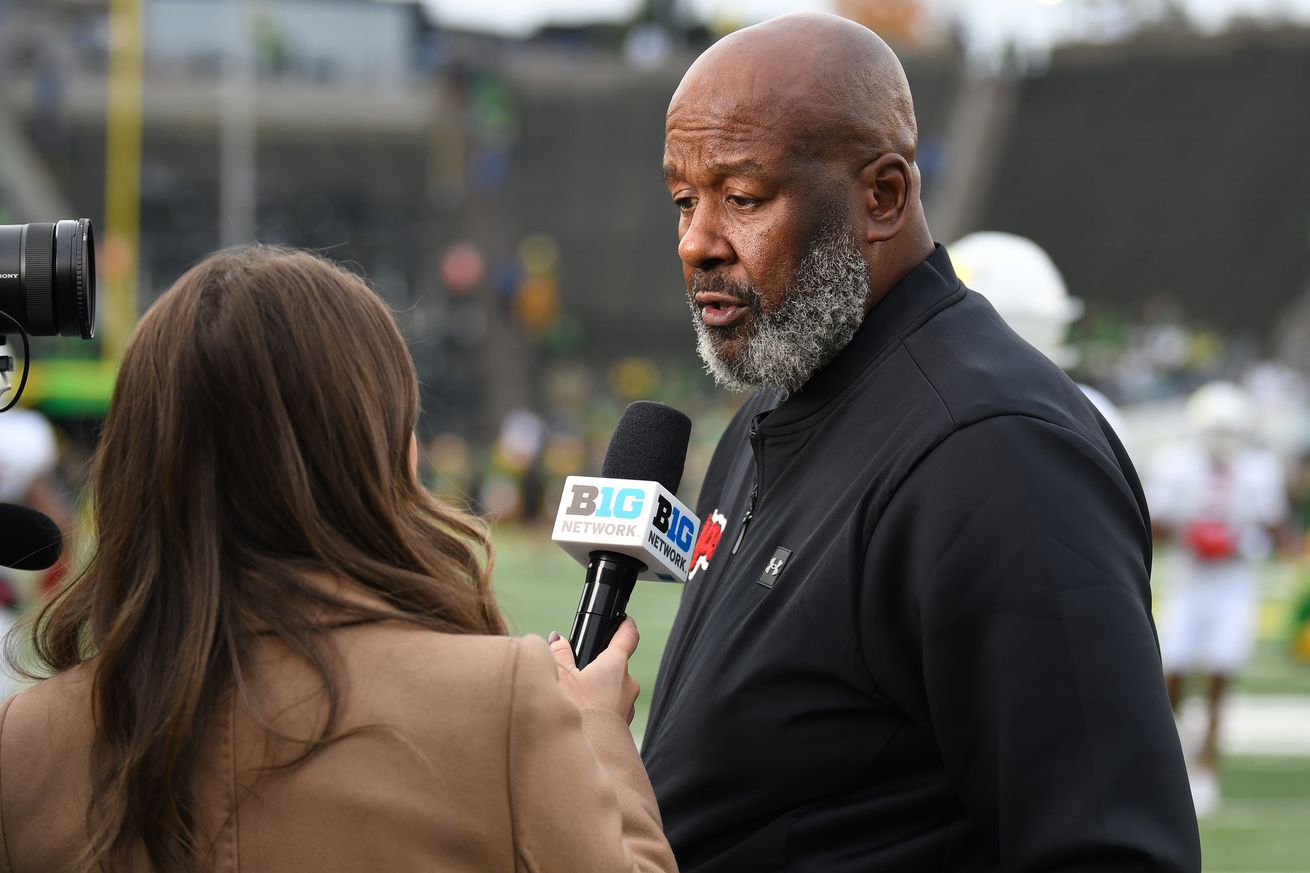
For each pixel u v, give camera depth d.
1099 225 36.53
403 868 1.62
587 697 1.91
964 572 1.87
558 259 38.84
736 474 2.53
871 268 2.14
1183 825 1.78
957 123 39.53
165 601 1.69
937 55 40.66
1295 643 13.34
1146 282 35.47
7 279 2.18
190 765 1.63
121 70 34.91
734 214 2.11
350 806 1.62
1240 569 8.43
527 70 42.44
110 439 1.76
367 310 1.79
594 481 2.18
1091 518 1.88
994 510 1.87
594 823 1.65
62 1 40.50
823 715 2.00
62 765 1.73
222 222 36.69
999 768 1.83
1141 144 37.91
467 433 33.56
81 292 2.19
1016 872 1.81
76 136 38.03
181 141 38.53
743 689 2.04
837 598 1.99
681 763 2.10
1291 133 37.34
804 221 2.08
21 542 2.06
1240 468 8.51
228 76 35.66
